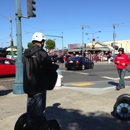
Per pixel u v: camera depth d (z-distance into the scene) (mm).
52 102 6383
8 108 5887
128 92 7652
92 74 16109
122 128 4305
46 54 3246
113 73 16797
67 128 4336
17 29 7500
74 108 5727
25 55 3320
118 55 8305
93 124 4535
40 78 3236
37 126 3383
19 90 7598
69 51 58562
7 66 14289
